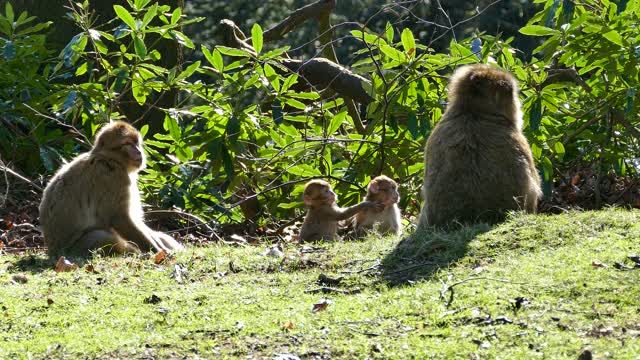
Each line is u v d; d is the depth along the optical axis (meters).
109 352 7.80
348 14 33.19
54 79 18.19
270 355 7.58
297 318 8.43
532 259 9.48
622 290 8.28
